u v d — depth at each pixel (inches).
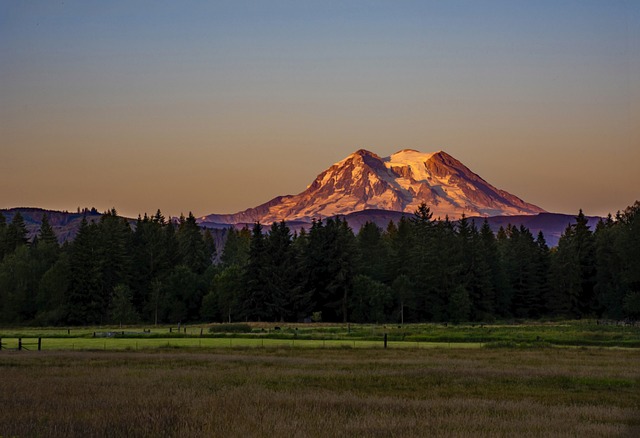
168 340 2628.0
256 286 4719.5
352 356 1845.5
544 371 1449.3
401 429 732.7
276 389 1119.6
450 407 922.1
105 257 4766.2
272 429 711.7
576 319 4906.5
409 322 4867.1
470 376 1354.6
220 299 4778.5
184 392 1022.4
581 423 800.3
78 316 4493.1
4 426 719.7
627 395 1109.1
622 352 2069.4
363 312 4741.6
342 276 4675.2
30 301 4564.5
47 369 1390.3
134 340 2623.0
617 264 4726.9
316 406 893.8
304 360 1683.1
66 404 895.1
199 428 717.9
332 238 4810.5
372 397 1011.3
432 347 2274.9
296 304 4753.9
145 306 4808.1
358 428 732.0
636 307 4315.9
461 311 4692.4
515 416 857.5
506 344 2370.8
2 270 4589.1
